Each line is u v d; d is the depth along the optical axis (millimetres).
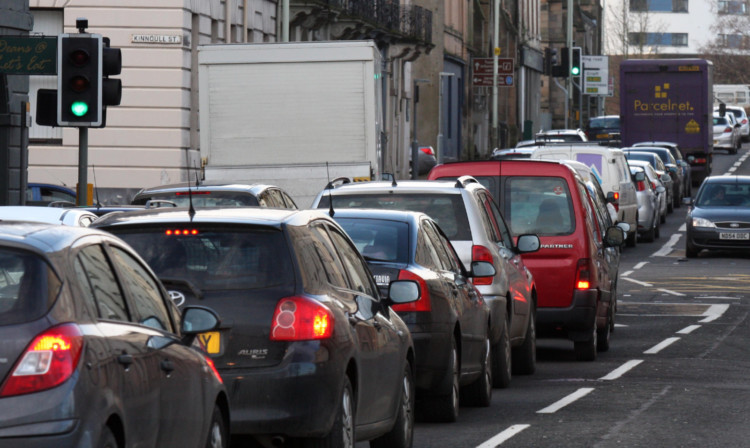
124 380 17453
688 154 149500
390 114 161250
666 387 40000
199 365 20609
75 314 16875
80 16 92688
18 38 49375
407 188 37875
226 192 51750
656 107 147125
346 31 132750
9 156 72875
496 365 39688
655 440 30641
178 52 93125
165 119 93250
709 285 76938
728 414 34562
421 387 31422
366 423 25391
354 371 24406
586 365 46000
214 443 21391
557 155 93562
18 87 73375
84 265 17797
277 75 70625
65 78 49219
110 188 93500
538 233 45594
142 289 19859
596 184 60250
